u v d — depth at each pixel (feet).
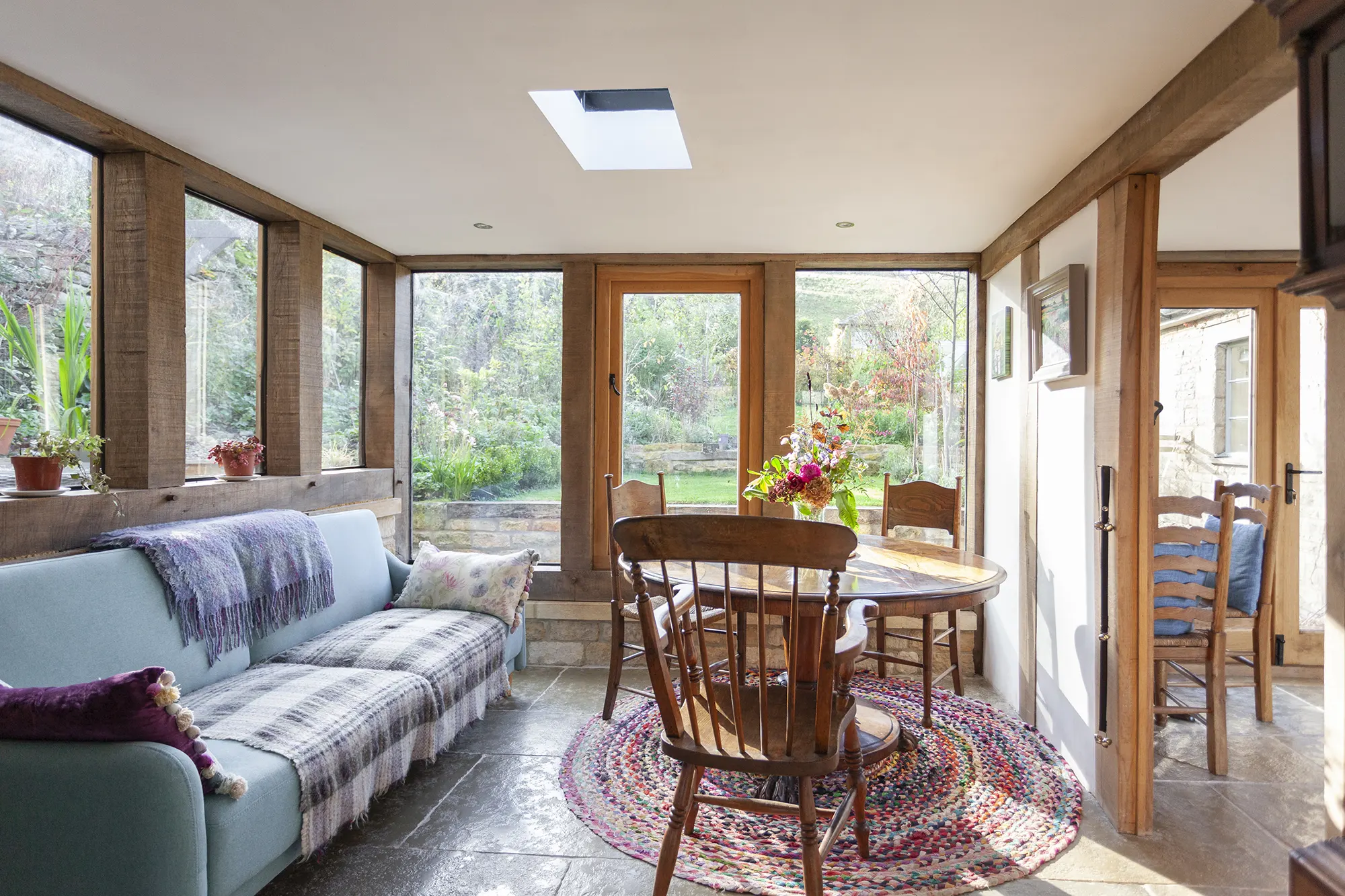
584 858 7.49
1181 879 7.18
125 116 8.16
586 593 14.15
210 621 8.15
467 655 10.12
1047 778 9.23
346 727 7.39
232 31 6.45
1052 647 10.16
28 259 7.93
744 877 7.18
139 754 5.36
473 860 7.43
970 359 13.99
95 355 8.63
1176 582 9.61
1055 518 10.07
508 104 7.84
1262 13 5.75
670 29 6.35
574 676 13.41
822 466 9.84
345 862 7.36
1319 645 13.69
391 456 14.26
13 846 5.43
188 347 10.02
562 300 14.23
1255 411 13.78
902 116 8.02
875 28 6.28
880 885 7.05
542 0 5.93
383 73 7.18
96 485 8.11
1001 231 12.37
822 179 9.97
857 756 7.41
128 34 6.49
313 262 11.73
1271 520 10.95
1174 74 7.03
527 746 10.20
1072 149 8.86
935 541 14.30
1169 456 14.03
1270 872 7.28
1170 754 10.16
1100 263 8.83
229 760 6.35
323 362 12.98
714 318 14.29
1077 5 5.91
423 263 14.42
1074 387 9.48
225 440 10.65
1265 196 10.48
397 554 14.48
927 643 10.71
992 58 6.76
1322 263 3.51
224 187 9.89
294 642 9.80
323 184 10.29
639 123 9.73
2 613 6.23
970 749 10.05
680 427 14.35
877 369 14.25
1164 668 11.16
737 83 7.30
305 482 11.51
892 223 12.00
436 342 14.79
